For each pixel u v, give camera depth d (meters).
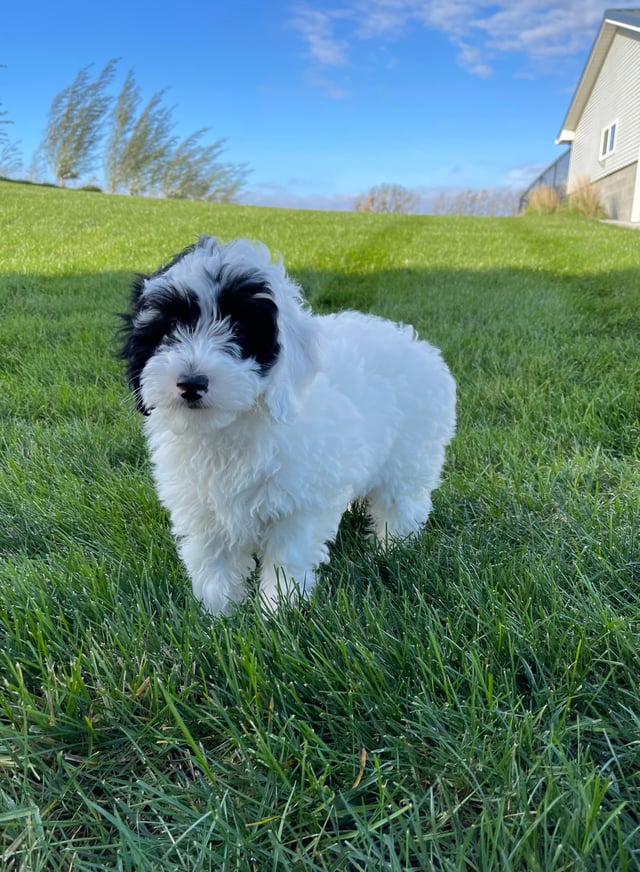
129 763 0.49
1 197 6.52
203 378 0.56
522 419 1.11
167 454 0.65
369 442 0.74
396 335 0.82
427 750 0.48
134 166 14.13
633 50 6.57
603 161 7.72
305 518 0.67
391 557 0.74
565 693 0.51
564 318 1.82
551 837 0.40
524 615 0.58
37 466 0.94
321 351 0.66
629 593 0.63
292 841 0.42
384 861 0.40
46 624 0.58
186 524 0.68
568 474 0.89
